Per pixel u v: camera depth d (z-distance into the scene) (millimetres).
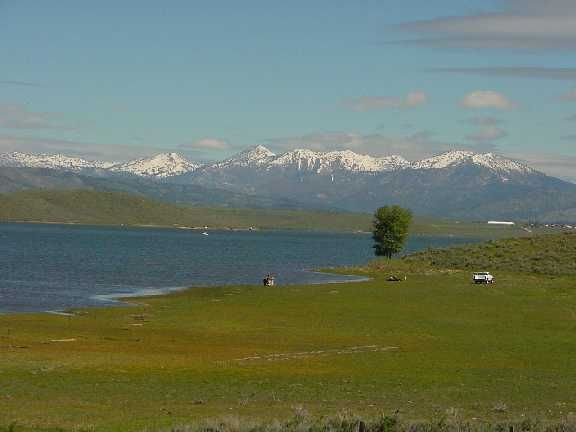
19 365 57500
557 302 116562
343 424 34156
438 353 70125
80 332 81125
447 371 59875
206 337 79500
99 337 77625
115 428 35781
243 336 80562
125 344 72875
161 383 51844
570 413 42406
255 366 60719
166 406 43250
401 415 38906
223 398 46438
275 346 73438
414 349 72625
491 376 57750
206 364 61188
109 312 100875
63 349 67938
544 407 44938
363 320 95062
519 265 178625
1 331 79938
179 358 64375
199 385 51406
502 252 198000
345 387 51500
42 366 57344
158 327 87062
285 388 50688
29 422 37438
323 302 114188
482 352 71250
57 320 91375
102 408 42281
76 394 46844
